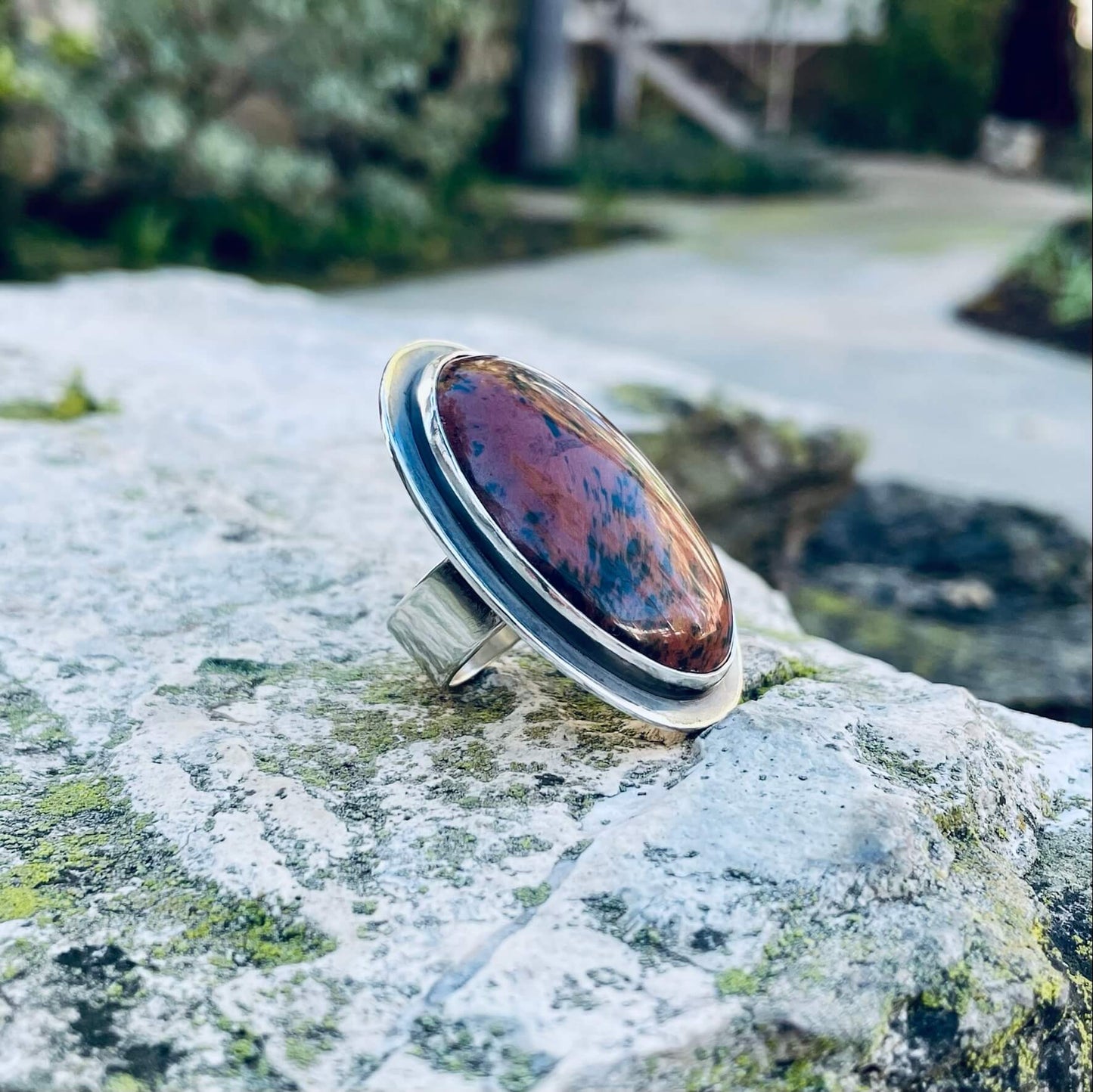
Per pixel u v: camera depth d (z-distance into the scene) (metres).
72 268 0.51
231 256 0.60
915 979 0.07
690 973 0.07
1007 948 0.08
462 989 0.07
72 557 0.13
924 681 0.11
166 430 0.17
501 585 0.09
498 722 0.10
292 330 0.25
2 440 0.15
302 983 0.07
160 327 0.24
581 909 0.08
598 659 0.09
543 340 0.28
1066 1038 0.08
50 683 0.10
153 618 0.12
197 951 0.08
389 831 0.09
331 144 0.68
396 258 0.65
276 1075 0.07
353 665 0.11
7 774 0.09
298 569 0.13
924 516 0.27
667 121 1.25
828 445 0.25
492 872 0.08
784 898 0.08
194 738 0.10
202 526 0.14
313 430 0.18
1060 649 0.21
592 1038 0.07
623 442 0.10
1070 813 0.10
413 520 0.15
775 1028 0.07
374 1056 0.07
